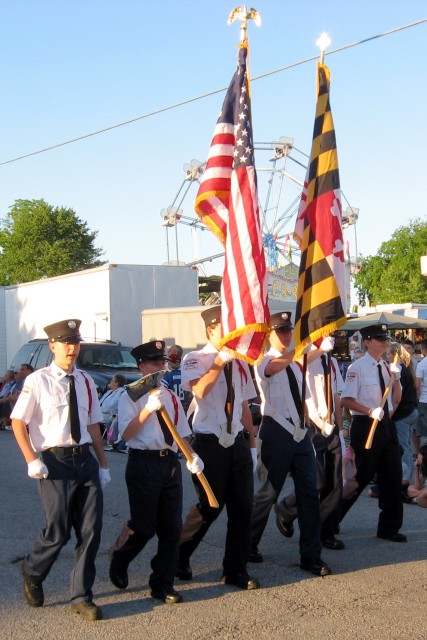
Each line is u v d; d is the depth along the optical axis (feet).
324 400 22.62
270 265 95.30
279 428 20.71
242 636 16.07
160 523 18.33
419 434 32.89
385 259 186.60
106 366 54.85
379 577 19.95
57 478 17.17
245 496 19.25
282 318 21.56
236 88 20.95
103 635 16.15
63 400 17.46
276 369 20.34
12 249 204.44
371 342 23.40
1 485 34.24
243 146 20.27
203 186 21.01
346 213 101.96
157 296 63.05
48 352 58.13
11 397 56.80
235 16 21.11
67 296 65.72
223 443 18.86
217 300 83.41
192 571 20.77
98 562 21.76
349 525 25.96
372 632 16.24
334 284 20.51
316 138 21.76
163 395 17.98
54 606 17.98
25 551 22.97
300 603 18.03
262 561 21.57
